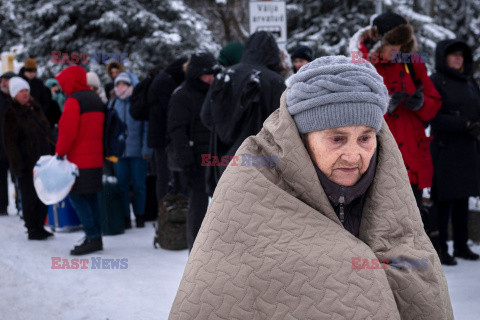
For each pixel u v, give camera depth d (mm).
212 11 17094
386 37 3166
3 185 7496
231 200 1161
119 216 5996
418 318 1138
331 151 1171
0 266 4523
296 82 1195
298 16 14539
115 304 3598
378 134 1265
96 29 12812
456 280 3949
